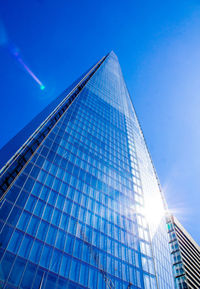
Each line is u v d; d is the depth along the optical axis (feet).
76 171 145.69
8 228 82.94
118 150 222.89
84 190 138.21
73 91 240.32
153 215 200.85
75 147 165.68
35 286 76.33
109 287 100.94
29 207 97.76
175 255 279.49
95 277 99.45
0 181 95.76
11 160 110.11
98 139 205.16
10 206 90.48
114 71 459.32
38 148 132.87
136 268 124.57
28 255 82.53
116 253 121.08
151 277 129.29
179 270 262.06
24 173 110.32
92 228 120.57
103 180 163.63
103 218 133.80
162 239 199.31
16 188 99.66
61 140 158.51
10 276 72.08
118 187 173.88
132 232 146.82
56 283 83.35
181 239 306.76
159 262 155.53
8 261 74.84
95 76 337.31
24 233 87.15
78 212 120.26
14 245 80.59
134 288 111.65
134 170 219.82
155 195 247.50
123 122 294.66
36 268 81.41
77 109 215.92
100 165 175.52
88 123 212.43
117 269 112.98
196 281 269.85
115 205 153.38
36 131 144.25
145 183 225.76
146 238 155.94
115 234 131.85
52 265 87.56
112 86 373.81
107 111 274.77
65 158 146.61
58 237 98.89
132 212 164.55
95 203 137.80
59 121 175.22
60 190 121.49
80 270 95.96
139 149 277.44
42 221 98.12
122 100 362.53
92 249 109.81
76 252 101.19
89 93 273.13
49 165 129.39
